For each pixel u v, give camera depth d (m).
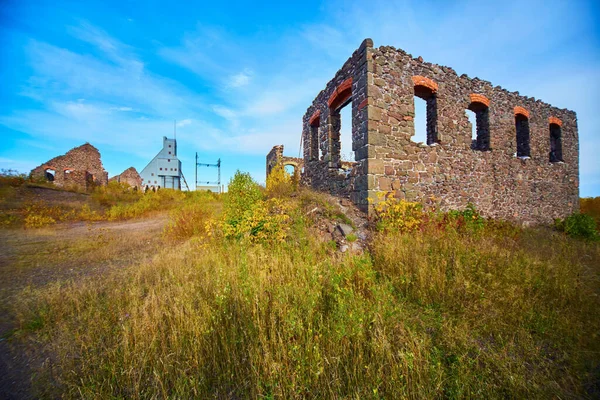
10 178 17.06
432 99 8.82
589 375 2.24
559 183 12.16
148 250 7.17
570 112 12.98
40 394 2.17
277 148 18.86
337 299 2.92
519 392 2.05
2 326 3.26
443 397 2.04
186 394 2.03
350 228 6.34
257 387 1.98
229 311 2.91
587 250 6.16
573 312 3.12
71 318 3.36
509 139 10.43
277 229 5.79
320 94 10.64
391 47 7.83
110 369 2.25
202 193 24.42
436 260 4.07
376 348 2.25
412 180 7.91
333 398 1.90
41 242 8.14
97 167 29.69
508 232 6.86
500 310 3.06
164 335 2.60
